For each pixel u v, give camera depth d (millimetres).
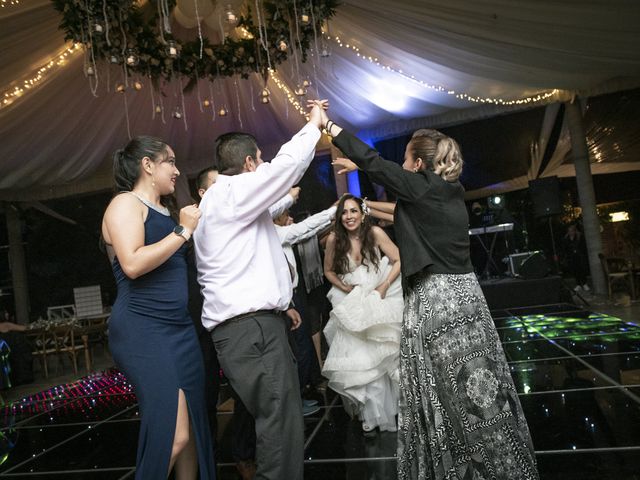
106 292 13156
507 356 4695
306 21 5227
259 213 2025
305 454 2805
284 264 2146
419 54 7672
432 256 1920
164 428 1865
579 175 9484
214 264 2012
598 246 9297
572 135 9492
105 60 5508
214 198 2037
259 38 5457
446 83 8688
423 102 9539
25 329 7547
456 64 7941
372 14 6688
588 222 9375
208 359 2646
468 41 7234
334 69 8266
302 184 11812
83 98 8039
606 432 2549
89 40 4953
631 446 2338
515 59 7758
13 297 13578
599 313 6871
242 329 1946
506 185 13383
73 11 4695
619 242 14906
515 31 6953
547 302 8156
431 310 1896
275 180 1983
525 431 1893
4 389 6602
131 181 2064
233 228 2002
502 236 11031
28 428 4254
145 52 5141
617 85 9039
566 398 3197
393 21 6828
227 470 2709
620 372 3664
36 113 7918
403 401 1960
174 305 1992
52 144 9086
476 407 1812
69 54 6695
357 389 3023
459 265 1933
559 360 4273
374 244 3334
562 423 2762
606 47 7453
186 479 2217
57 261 13383
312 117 2141
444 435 1834
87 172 10727
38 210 13164
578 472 2145
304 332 3701
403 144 11141
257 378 1912
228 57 5473
